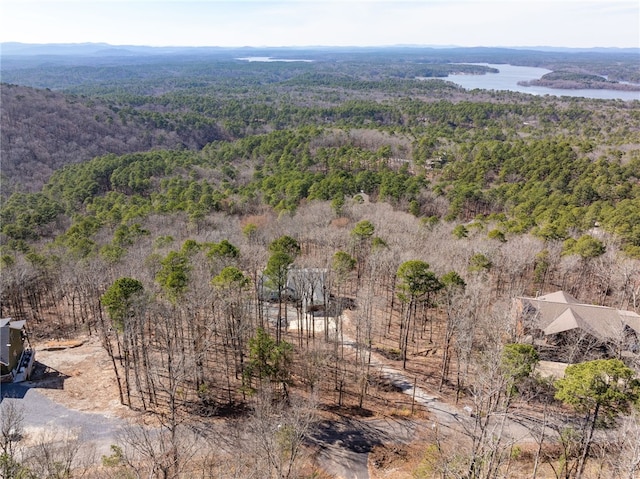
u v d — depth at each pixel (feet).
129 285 100.73
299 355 125.59
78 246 164.76
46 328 146.20
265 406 93.97
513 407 100.42
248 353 125.08
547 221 192.85
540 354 122.93
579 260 155.43
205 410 104.06
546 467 84.07
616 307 148.15
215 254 133.69
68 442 83.25
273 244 141.59
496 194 271.90
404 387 115.65
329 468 88.58
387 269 154.92
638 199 215.51
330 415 104.17
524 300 134.10
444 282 122.11
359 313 132.05
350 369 122.93
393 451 93.40
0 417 96.48
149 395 105.09
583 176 266.16
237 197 269.44
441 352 132.36
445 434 96.94
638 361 99.55
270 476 75.31
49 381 114.21
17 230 223.30
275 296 159.43
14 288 148.87
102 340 131.54
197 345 115.24
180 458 78.38
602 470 78.38
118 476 77.25
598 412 75.46
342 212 227.20
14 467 68.28
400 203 264.72
